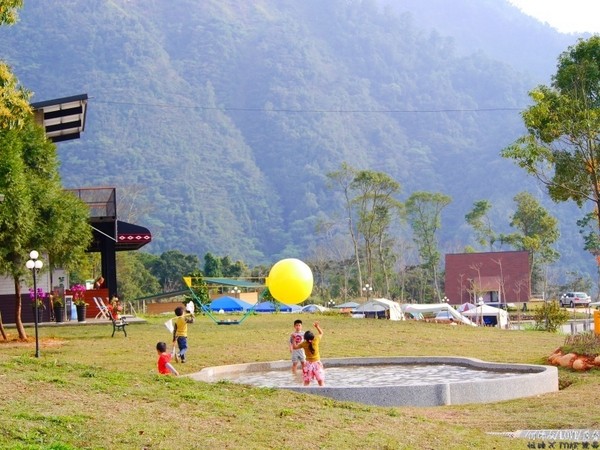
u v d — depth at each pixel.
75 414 10.27
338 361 22.55
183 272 110.06
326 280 115.00
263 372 21.11
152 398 11.77
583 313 71.81
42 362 14.12
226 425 10.59
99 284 39.09
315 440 10.30
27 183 27.59
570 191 29.30
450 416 14.02
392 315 59.84
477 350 25.83
